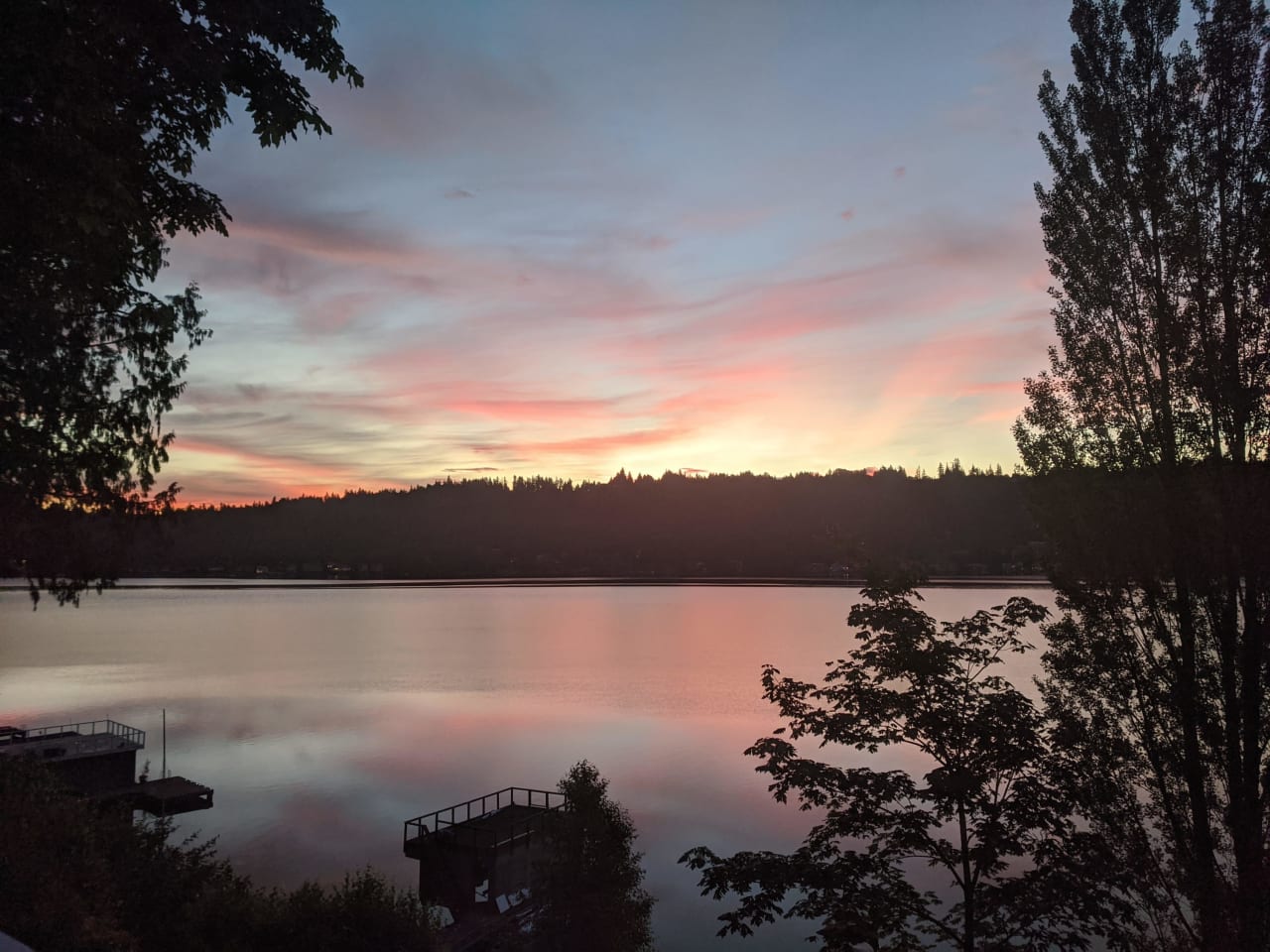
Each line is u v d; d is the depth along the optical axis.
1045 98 9.91
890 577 9.77
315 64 9.41
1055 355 9.59
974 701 9.00
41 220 7.78
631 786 45.75
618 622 164.62
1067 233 9.48
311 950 14.82
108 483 11.05
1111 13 9.35
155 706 72.00
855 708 9.55
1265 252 7.58
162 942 13.38
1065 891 8.00
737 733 60.31
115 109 8.38
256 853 34.50
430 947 16.67
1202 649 8.03
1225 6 8.34
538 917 22.44
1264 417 7.62
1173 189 8.53
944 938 8.88
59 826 11.62
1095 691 8.88
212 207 10.19
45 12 6.91
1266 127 7.91
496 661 105.31
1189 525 7.78
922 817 8.95
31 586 10.84
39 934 8.80
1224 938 7.07
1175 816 8.16
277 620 182.25
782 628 146.62
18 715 65.31
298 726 64.12
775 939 27.92
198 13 8.45
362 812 40.75
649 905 23.27
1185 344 8.08
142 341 10.55
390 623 170.38
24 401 9.96
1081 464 9.02
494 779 47.41
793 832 37.84
